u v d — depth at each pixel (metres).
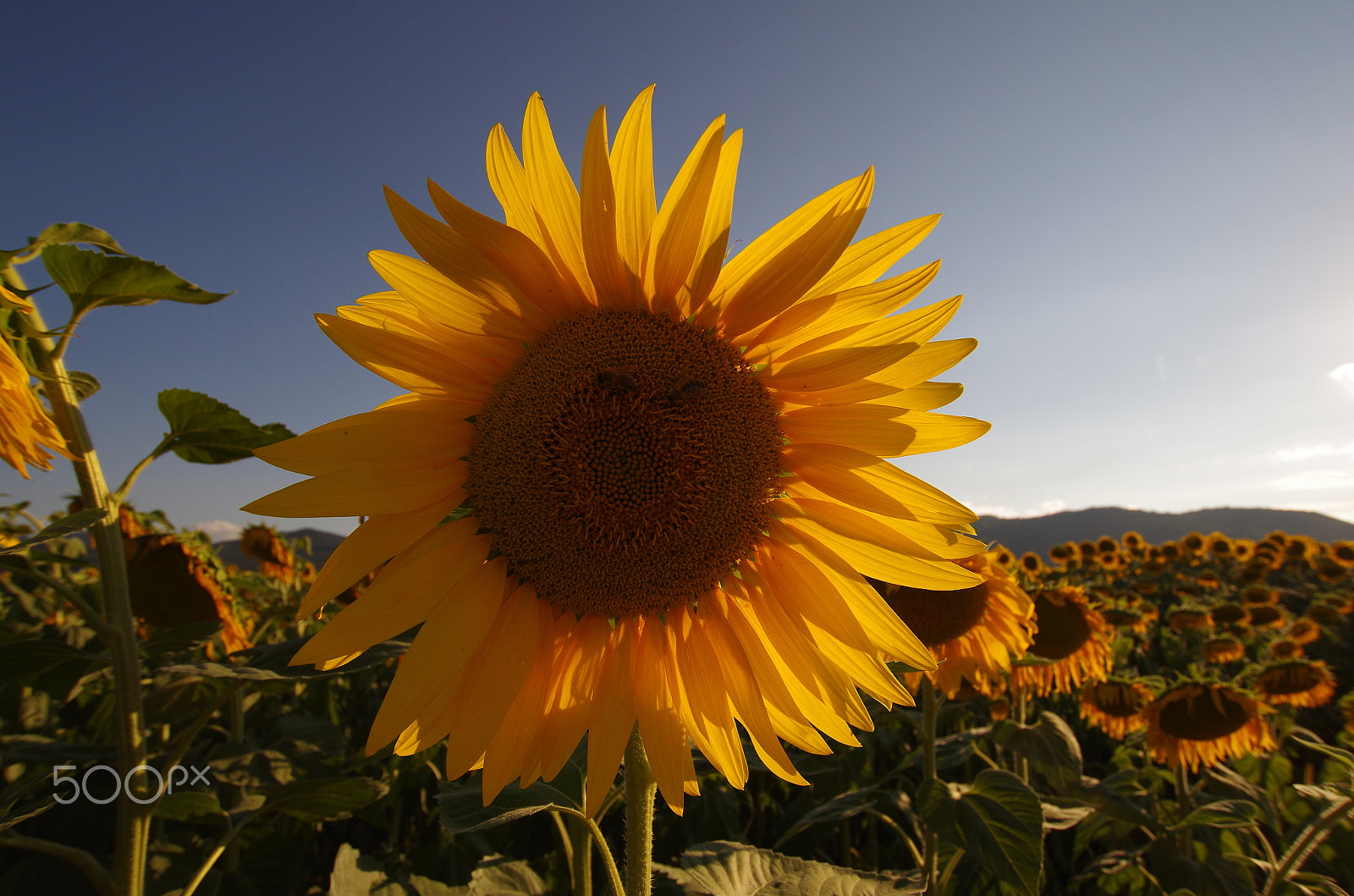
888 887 0.32
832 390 0.26
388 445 0.24
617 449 0.26
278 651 0.36
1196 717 0.59
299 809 0.37
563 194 0.24
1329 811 0.50
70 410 0.32
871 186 0.24
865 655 0.27
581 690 0.27
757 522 0.27
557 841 0.53
